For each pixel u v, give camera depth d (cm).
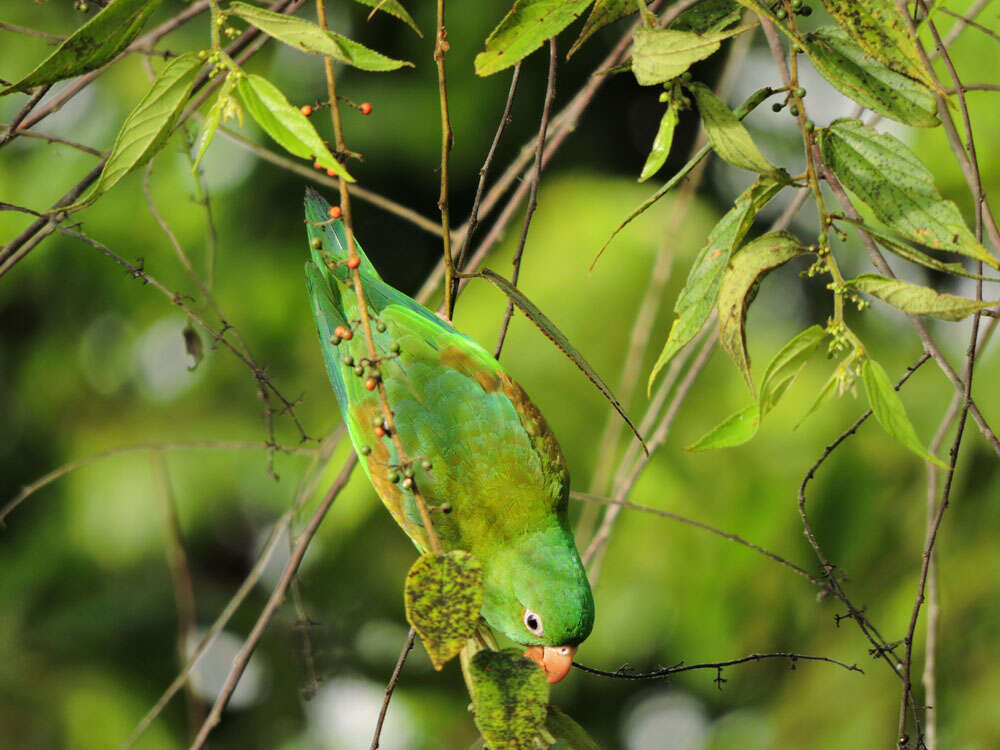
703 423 1155
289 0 553
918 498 1080
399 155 1330
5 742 1272
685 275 1149
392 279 1407
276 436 1306
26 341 1352
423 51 1322
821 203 388
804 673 1118
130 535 1312
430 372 614
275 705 1366
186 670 638
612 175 1327
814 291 1223
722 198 1300
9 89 359
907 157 397
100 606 1341
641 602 1194
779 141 1272
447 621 327
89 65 366
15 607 1325
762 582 1130
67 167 1217
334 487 620
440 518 594
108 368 1349
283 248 1316
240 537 1367
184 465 1310
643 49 382
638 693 1374
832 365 1173
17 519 1355
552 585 578
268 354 1322
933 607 577
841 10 385
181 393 1341
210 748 1330
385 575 1325
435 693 1414
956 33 588
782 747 1105
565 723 413
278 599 593
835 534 1112
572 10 407
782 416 1145
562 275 1160
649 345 1131
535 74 1326
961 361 1084
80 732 1293
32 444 1359
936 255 1096
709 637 1174
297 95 1309
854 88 398
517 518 586
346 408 630
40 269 1273
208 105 644
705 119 402
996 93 966
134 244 1269
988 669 1018
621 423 748
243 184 1298
